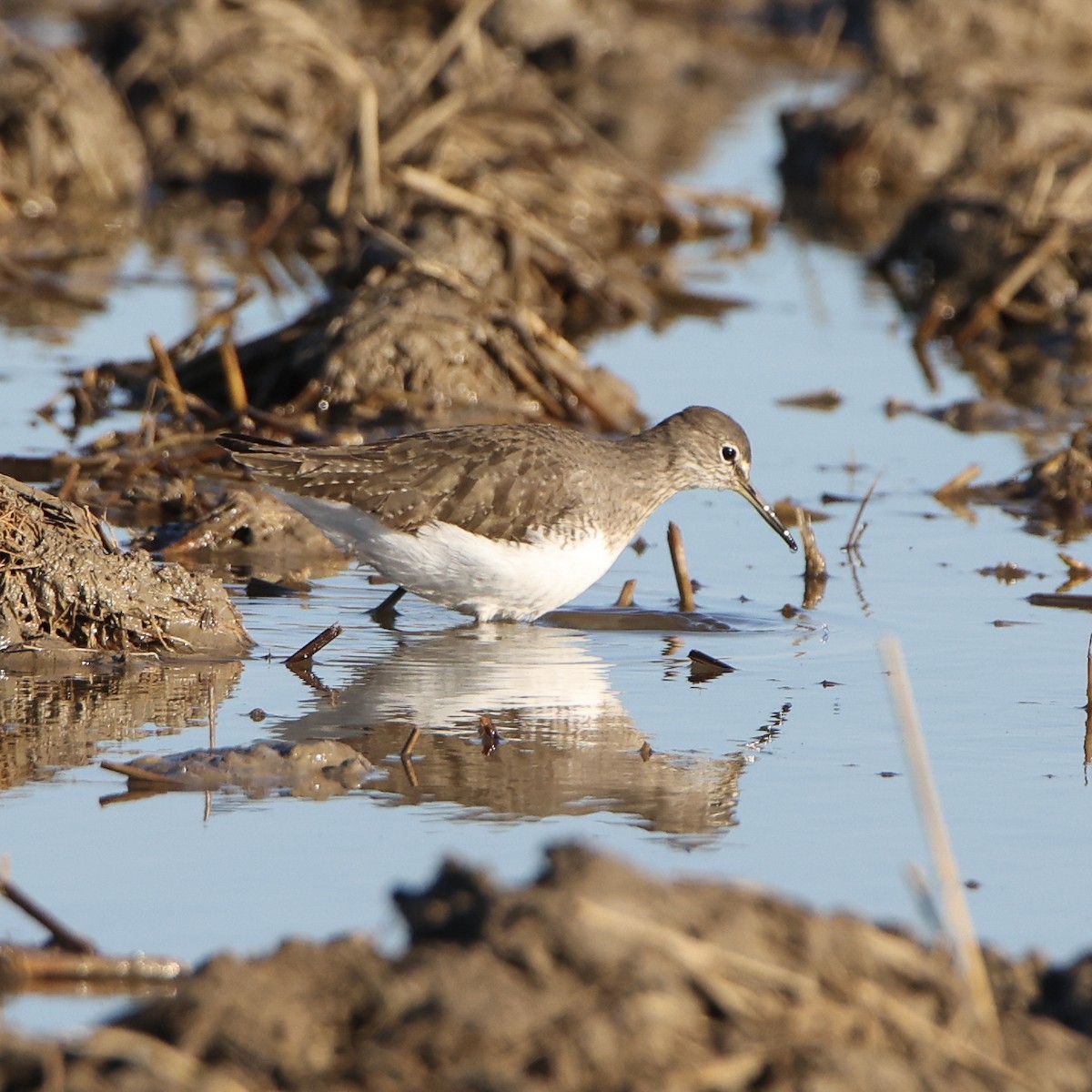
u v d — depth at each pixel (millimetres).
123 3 35062
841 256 29688
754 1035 7145
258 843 9953
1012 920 9258
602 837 10180
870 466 19453
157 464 17641
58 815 10266
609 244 28547
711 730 12078
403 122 27625
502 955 7336
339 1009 7316
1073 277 25688
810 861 9922
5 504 13430
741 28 44031
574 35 38750
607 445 15219
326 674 13055
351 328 20656
